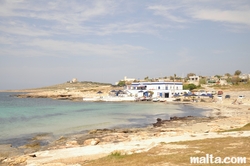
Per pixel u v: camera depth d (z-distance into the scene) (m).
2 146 31.16
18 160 23.25
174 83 139.38
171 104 105.81
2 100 148.12
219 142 24.02
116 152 22.86
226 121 48.69
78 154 24.61
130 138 33.16
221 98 110.81
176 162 17.45
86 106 98.56
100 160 20.61
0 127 44.78
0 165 22.81
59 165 20.42
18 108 87.44
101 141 32.81
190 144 23.88
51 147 30.09
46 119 56.69
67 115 65.56
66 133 39.78
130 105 103.00
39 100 149.00
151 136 34.28
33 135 37.94
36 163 21.95
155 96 133.75
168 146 23.56
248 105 87.69
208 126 43.94
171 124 48.75
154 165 17.16
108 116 64.06
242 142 23.25
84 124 49.56
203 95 117.31
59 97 170.75
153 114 69.38
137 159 19.31
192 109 83.81
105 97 134.75
